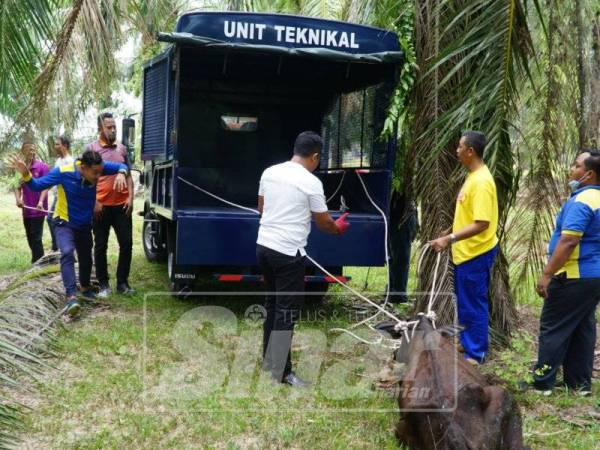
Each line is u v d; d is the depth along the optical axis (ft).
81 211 22.25
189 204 29.17
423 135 19.06
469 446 11.64
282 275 16.48
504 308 20.77
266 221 16.61
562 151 20.53
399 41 20.98
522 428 13.25
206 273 23.76
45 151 28.37
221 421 14.56
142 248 37.17
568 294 15.67
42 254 29.73
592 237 15.52
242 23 20.71
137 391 15.96
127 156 25.89
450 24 18.25
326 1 31.68
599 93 20.24
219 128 29.37
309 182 16.29
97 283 26.76
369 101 23.76
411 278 30.32
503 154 18.94
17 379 15.71
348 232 22.18
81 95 20.89
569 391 16.38
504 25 17.87
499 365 18.04
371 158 23.41
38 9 19.44
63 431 13.80
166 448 13.32
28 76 19.70
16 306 14.47
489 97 18.19
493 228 17.25
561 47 20.03
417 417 12.42
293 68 26.73
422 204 20.40
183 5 32.30
